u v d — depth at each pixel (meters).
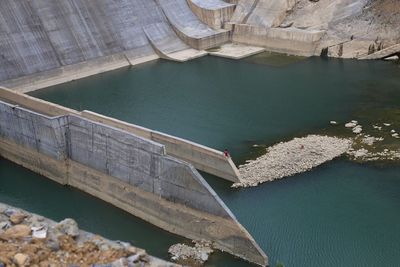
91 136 40.12
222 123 53.06
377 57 70.19
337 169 42.62
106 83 66.44
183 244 34.31
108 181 39.91
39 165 44.94
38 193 42.28
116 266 22.08
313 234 34.66
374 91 59.31
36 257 22.42
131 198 38.50
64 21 70.12
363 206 37.59
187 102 59.12
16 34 65.69
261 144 48.06
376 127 50.00
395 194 38.88
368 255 32.47
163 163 35.44
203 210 34.22
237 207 38.16
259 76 66.88
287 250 33.16
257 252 32.00
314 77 65.25
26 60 65.12
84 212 39.28
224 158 41.44
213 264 32.34
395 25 69.50
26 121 44.19
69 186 43.06
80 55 69.50
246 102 58.31
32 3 68.38
